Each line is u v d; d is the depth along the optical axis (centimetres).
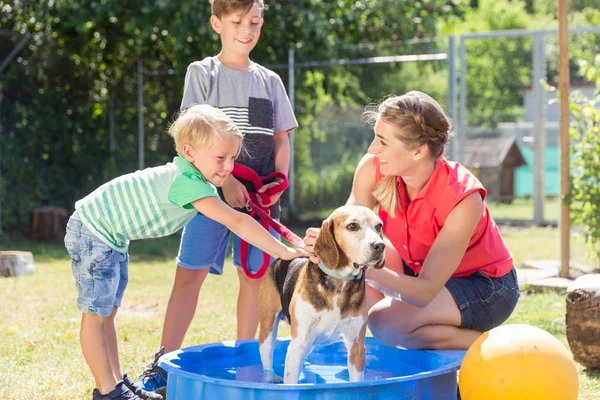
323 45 1296
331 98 1297
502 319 414
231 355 409
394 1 1374
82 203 376
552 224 1263
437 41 1371
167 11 1195
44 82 1237
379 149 381
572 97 809
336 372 399
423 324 398
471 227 379
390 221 416
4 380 430
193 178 360
